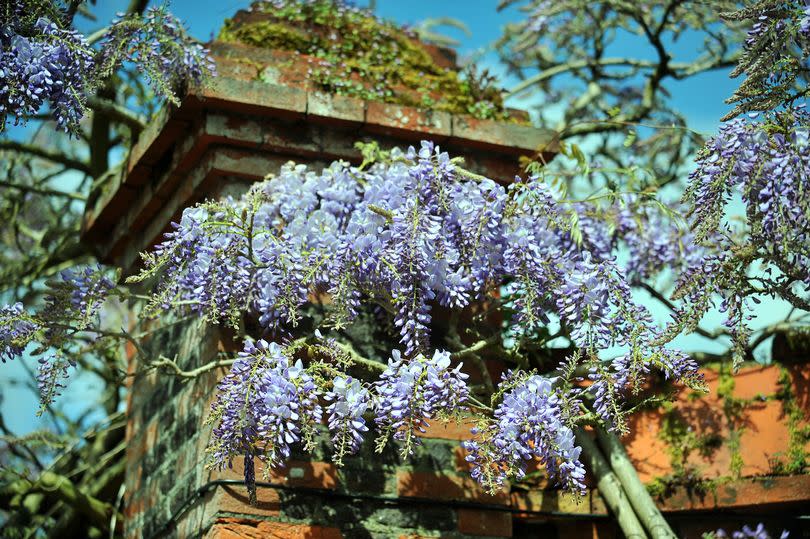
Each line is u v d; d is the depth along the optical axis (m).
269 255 4.14
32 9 4.33
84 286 4.30
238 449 3.86
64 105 4.32
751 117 4.02
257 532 4.14
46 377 4.23
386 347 4.54
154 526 4.70
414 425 3.83
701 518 4.62
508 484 4.56
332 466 4.31
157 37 4.51
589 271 4.15
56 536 6.52
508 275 4.37
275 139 4.56
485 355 4.66
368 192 4.26
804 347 4.61
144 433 5.06
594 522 4.67
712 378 4.72
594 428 4.63
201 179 4.58
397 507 4.36
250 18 4.91
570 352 4.73
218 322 4.29
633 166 5.38
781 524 4.60
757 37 3.94
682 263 5.22
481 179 4.26
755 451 4.58
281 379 3.83
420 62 5.01
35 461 6.75
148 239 5.12
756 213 4.02
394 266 4.07
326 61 4.79
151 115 6.56
